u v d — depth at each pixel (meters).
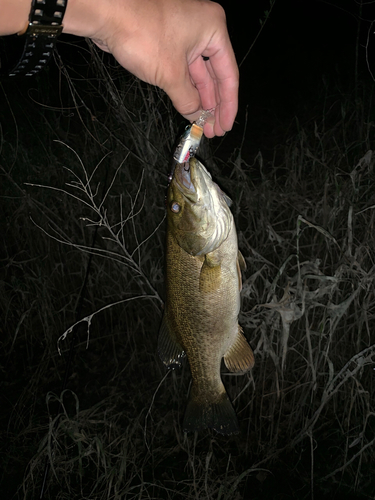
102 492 0.72
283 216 1.00
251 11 1.80
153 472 0.77
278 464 0.79
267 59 1.79
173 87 0.43
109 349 1.07
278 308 0.68
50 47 0.37
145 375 0.99
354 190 0.78
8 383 1.02
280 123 1.50
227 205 0.51
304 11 1.73
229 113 0.49
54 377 1.02
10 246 1.20
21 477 0.81
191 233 0.50
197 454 0.82
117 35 0.40
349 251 0.70
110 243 1.05
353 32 1.57
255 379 0.87
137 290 1.07
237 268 0.52
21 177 1.12
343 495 0.74
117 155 1.00
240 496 0.75
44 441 0.70
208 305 0.52
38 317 1.15
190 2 0.43
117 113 0.88
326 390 0.71
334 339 0.83
